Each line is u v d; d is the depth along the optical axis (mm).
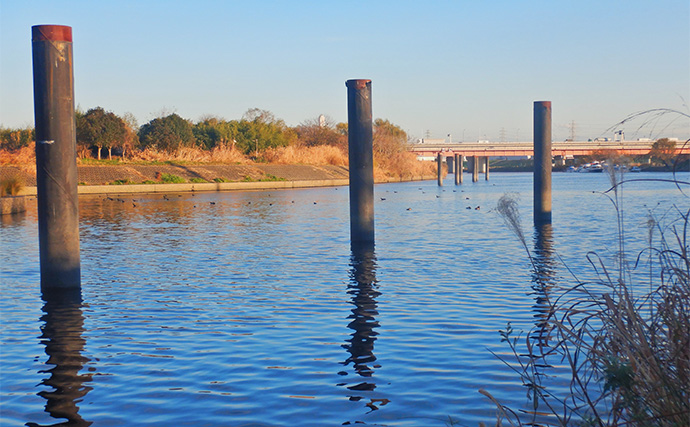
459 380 7957
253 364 8844
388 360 8891
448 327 10672
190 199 53938
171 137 91250
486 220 32500
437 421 6711
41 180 14445
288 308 12477
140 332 10734
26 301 13383
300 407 7203
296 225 30969
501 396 7340
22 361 9172
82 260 19438
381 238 24859
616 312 5102
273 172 90312
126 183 68375
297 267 17828
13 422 6938
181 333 10641
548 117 30188
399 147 119875
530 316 11312
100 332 10781
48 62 13984
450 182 107062
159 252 21250
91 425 6812
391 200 51875
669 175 79375
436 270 16859
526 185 87688
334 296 13617
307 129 128750
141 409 7238
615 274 15320
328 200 52594
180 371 8594
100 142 82875
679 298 5188
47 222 14477
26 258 19828
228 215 37125
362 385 7891
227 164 88625
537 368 8305
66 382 8227
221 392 7746
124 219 34312
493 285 14484
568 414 6617
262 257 19938
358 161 23266
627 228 26656
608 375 4754
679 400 4551
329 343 9844
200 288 14758
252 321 11414
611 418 6027
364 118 23141
